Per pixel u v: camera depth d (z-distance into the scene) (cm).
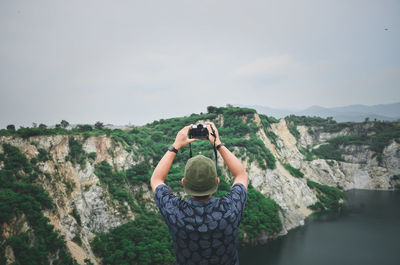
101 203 7644
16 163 6119
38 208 5559
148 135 13262
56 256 5238
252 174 11500
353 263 7044
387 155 17975
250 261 7100
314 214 11669
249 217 8694
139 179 9100
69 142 7975
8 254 4653
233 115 14862
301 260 7169
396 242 8450
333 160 18075
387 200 14050
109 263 6066
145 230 7269
